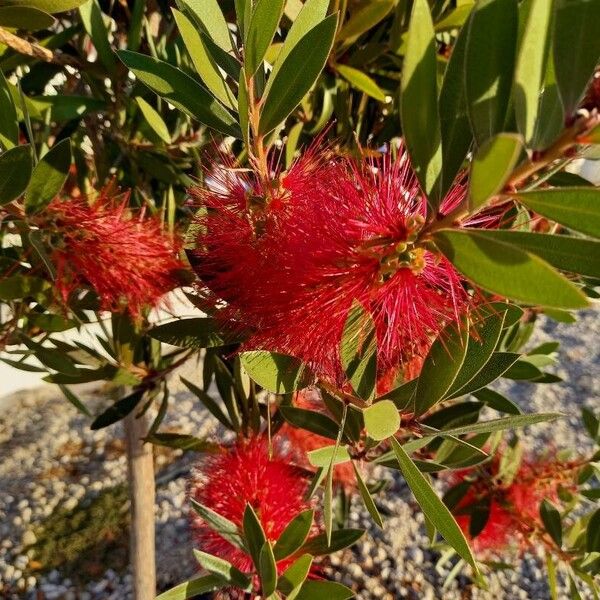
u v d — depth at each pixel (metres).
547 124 0.16
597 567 0.43
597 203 0.16
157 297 0.32
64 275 0.31
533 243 0.17
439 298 0.23
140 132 0.41
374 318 0.24
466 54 0.16
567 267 0.17
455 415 0.36
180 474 0.97
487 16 0.16
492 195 0.14
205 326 0.29
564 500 0.53
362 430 0.31
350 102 0.42
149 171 0.41
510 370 0.40
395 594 0.79
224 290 0.26
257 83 0.25
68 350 0.38
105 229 0.29
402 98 0.16
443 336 0.24
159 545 0.84
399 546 0.86
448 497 0.49
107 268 0.30
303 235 0.22
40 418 1.10
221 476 0.38
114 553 0.82
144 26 0.42
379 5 0.34
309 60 0.23
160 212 0.35
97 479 0.95
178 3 0.26
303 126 0.41
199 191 0.29
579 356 1.45
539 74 0.15
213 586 0.31
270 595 0.28
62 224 0.29
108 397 1.15
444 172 0.19
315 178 0.25
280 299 0.23
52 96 0.36
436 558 0.85
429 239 0.18
